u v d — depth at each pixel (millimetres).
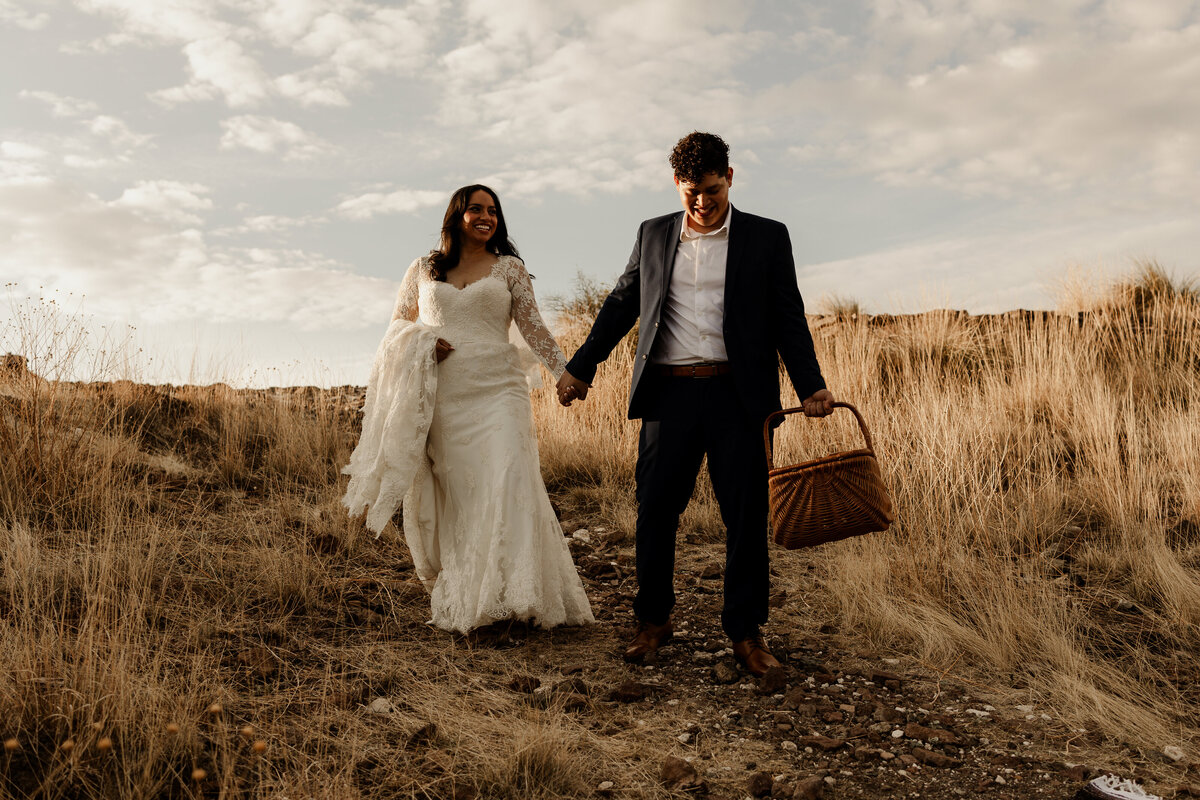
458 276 3814
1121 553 4387
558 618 3621
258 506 5117
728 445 3217
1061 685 3082
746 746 2707
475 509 3568
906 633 3572
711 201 3203
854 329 8758
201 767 2320
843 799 2410
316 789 2242
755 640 3270
